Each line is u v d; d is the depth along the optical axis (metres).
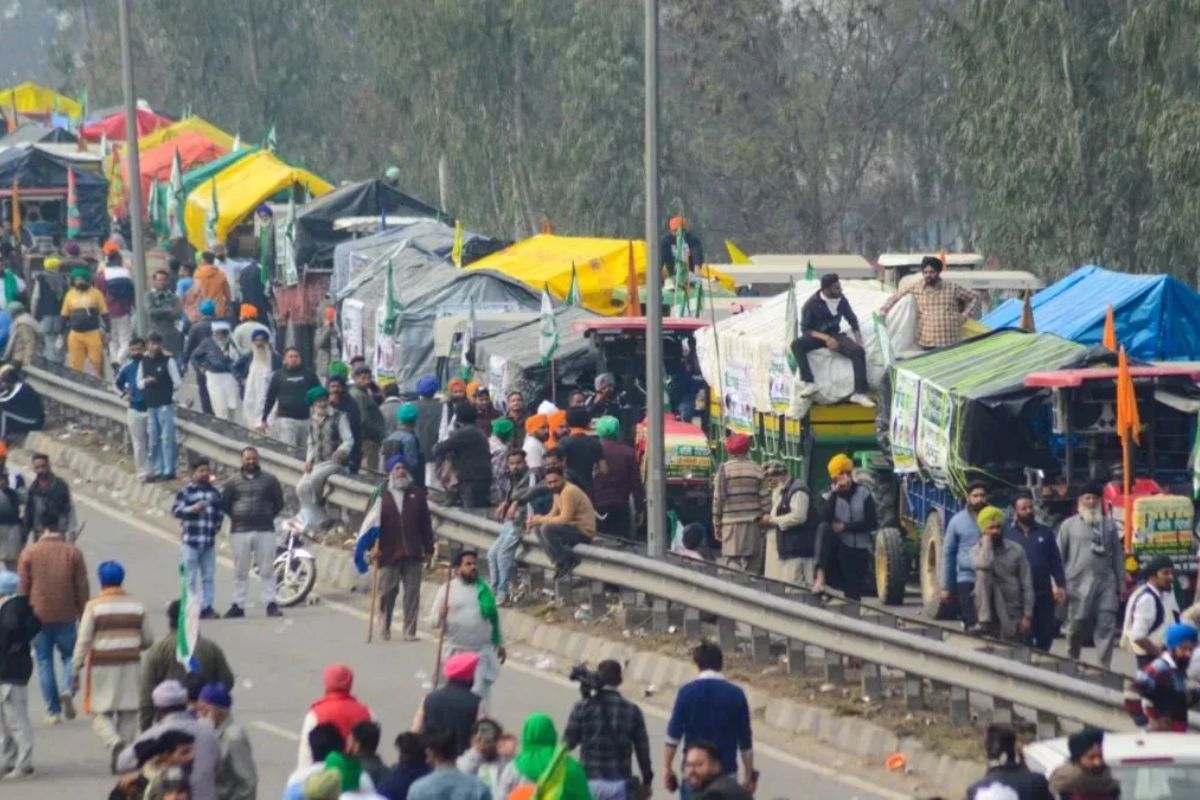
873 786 65.75
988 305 140.62
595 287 141.88
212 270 157.12
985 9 185.75
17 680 69.12
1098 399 85.50
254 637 90.75
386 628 90.06
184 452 127.88
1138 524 81.31
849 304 99.94
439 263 147.62
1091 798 46.62
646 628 85.19
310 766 50.62
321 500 107.12
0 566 92.38
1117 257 185.25
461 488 98.12
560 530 88.62
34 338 143.25
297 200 197.50
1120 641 82.19
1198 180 162.75
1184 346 108.50
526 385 113.44
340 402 107.31
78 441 135.00
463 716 57.03
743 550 89.94
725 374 106.69
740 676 77.19
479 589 72.06
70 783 68.25
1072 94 183.50
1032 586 75.00
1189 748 47.84
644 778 54.75
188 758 50.78
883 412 95.19
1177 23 162.75
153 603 97.12
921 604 90.69
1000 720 66.12
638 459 103.50
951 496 88.19
